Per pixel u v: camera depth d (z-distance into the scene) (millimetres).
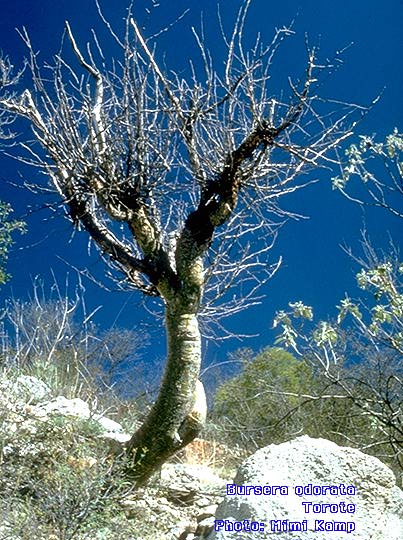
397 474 9000
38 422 7887
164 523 7070
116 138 7973
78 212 8172
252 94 7598
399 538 5043
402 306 7656
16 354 10922
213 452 10406
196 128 7977
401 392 9672
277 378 11461
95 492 6402
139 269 7953
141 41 7883
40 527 5926
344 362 10117
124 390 12242
